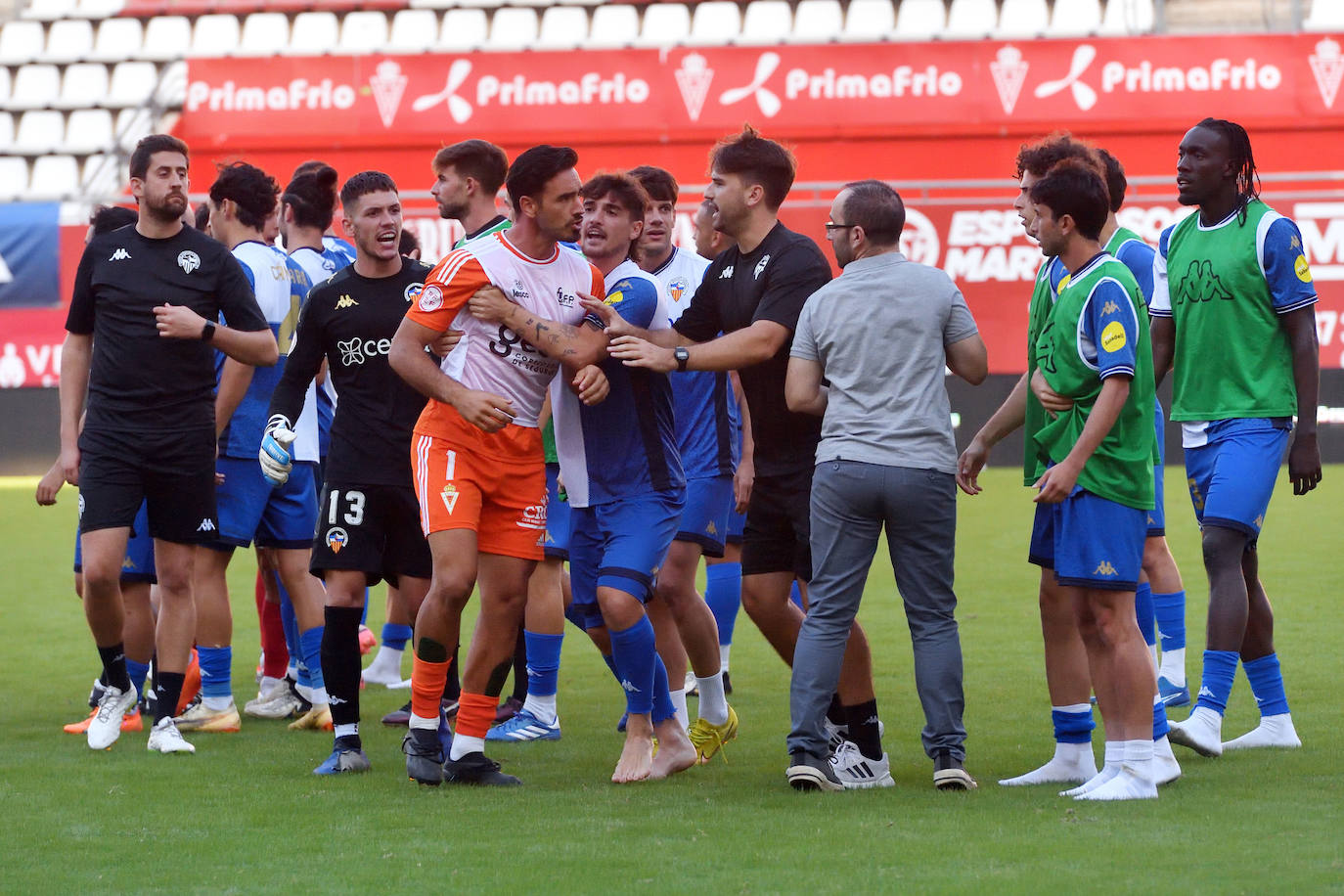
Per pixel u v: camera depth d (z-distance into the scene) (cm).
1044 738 1437
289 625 1691
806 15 5903
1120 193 1548
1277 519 3188
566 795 1223
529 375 1252
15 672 1930
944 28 5816
